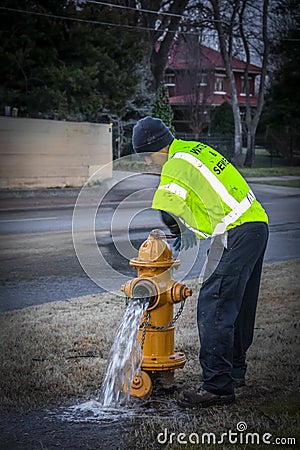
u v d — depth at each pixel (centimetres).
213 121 4578
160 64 3469
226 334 404
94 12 2638
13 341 537
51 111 2391
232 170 418
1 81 2364
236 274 402
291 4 3694
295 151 3872
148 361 423
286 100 3866
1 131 1989
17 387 437
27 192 1967
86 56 2534
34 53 2380
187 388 439
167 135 417
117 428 380
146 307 421
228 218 406
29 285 770
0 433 372
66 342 536
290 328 585
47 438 365
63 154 2125
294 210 1745
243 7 3650
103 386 423
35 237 1155
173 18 3444
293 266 898
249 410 401
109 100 2588
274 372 470
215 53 5634
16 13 2339
